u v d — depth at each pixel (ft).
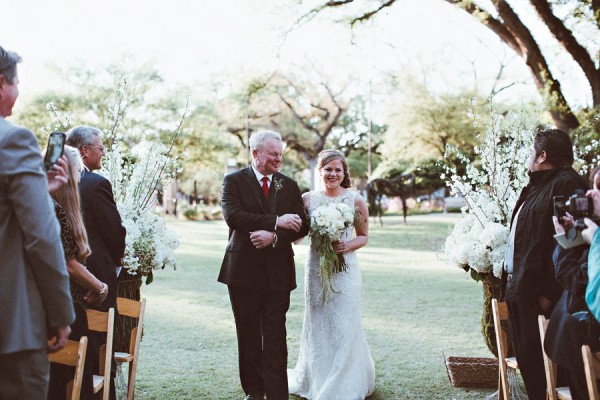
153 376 17.34
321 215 15.10
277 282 14.64
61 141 9.18
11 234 7.61
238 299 14.85
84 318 10.39
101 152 13.91
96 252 12.72
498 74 85.66
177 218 118.32
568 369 9.92
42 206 7.52
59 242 7.70
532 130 15.92
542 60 43.96
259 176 15.06
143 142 17.07
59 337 8.07
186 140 115.65
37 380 7.79
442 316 25.52
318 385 15.65
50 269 7.57
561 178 11.66
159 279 36.96
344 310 15.57
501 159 15.76
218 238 68.95
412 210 133.69
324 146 167.73
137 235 15.43
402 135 96.63
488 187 16.08
